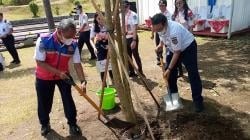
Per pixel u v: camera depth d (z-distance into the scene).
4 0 29.62
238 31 11.27
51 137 4.91
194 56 4.98
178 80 6.80
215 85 6.37
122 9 4.63
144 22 14.45
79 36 9.72
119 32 4.62
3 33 10.10
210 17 11.60
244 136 4.45
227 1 10.92
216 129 4.65
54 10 25.75
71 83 4.39
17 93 7.28
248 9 11.60
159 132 4.73
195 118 5.00
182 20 6.75
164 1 7.02
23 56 11.63
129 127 4.97
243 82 6.45
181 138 4.53
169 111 5.30
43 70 4.52
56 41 4.25
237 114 5.08
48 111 4.95
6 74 9.14
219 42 10.49
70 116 4.83
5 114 6.04
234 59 8.24
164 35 4.79
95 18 6.32
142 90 6.43
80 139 4.77
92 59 9.92
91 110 5.68
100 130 4.96
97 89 6.87
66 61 4.49
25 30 16.55
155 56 9.37
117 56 4.39
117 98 6.07
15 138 5.02
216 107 5.36
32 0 29.53
